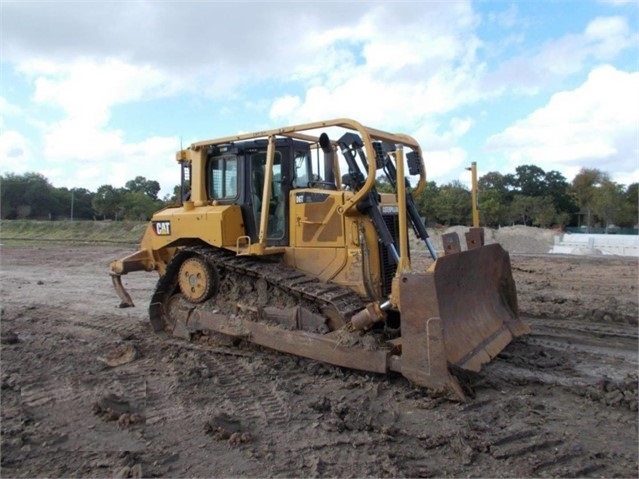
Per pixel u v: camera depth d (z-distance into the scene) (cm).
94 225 3941
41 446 421
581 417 464
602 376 570
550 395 513
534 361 610
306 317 605
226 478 370
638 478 365
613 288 1148
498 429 438
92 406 504
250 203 676
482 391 521
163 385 557
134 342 712
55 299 1081
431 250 648
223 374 584
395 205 638
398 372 540
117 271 809
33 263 1814
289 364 607
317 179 712
